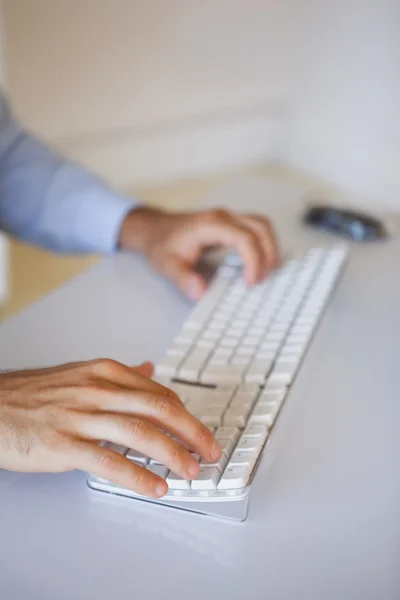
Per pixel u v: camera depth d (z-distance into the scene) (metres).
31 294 1.60
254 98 1.49
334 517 0.50
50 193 0.98
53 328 0.72
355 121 1.37
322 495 0.53
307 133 1.45
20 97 1.36
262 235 0.88
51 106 1.39
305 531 0.49
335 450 0.57
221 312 0.76
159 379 0.63
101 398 0.52
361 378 0.67
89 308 0.77
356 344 0.73
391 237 1.03
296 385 0.65
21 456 0.51
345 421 0.61
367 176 1.39
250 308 0.77
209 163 1.56
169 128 1.51
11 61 1.32
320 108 1.42
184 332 0.71
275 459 0.56
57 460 0.50
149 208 0.97
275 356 0.68
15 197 0.99
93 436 0.51
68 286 0.82
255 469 0.52
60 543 0.47
